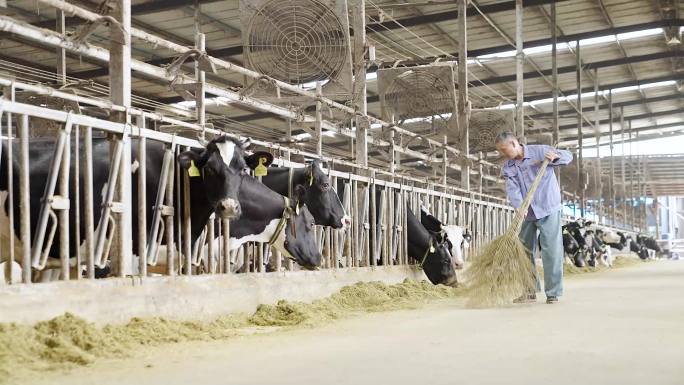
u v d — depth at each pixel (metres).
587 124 47.28
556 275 9.09
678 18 29.31
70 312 5.92
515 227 8.90
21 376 4.58
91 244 6.60
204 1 20.19
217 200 7.51
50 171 6.28
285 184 9.88
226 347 5.79
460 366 4.64
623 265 30.91
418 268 13.36
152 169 7.59
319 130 12.07
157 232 7.53
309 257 9.28
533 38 30.12
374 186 12.25
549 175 9.33
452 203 16.22
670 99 43.59
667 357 4.91
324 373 4.49
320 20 11.52
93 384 4.33
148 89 24.89
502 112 21.66
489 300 8.73
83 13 6.94
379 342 5.85
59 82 11.86
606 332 6.14
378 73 16.23
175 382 4.32
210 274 7.79
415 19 24.61
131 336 6.11
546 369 4.51
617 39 32.16
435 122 16.91
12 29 6.43
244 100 10.88
